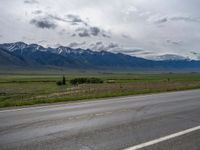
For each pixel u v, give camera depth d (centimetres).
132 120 1108
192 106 1594
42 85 7250
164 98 2106
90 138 809
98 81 7769
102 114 1273
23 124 1026
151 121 1086
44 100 2041
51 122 1067
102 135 845
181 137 824
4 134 861
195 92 2767
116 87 3928
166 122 1065
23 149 700
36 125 1007
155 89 3184
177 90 3117
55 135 848
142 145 734
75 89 4156
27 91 4838
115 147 716
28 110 1436
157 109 1456
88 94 2675
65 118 1159
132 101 1886
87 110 1420
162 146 727
